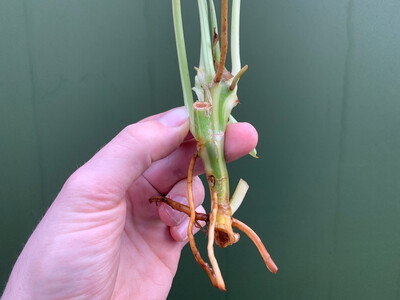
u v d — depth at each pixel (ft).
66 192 0.48
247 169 0.87
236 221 0.51
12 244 0.88
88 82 0.82
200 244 0.92
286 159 0.86
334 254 0.90
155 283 0.65
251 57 0.82
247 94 0.83
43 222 0.49
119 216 0.51
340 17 0.79
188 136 0.64
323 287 0.92
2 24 0.78
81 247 0.48
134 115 0.84
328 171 0.86
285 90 0.83
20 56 0.80
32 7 0.79
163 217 0.63
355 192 0.87
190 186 0.51
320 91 0.83
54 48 0.81
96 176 0.48
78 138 0.84
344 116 0.84
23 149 0.84
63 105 0.83
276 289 0.93
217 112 0.51
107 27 0.81
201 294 0.94
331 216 0.88
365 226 0.88
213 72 0.51
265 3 0.80
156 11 0.81
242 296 0.93
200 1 0.51
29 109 0.83
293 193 0.88
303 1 0.79
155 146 0.50
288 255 0.91
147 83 0.83
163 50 0.82
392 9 0.78
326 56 0.81
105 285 0.53
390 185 0.86
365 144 0.85
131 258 0.64
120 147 0.49
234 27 0.53
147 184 0.64
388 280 0.90
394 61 0.80
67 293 0.49
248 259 0.91
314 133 0.85
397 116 0.83
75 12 0.80
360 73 0.82
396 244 0.89
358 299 0.92
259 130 0.85
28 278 0.48
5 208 0.86
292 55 0.82
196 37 0.82
